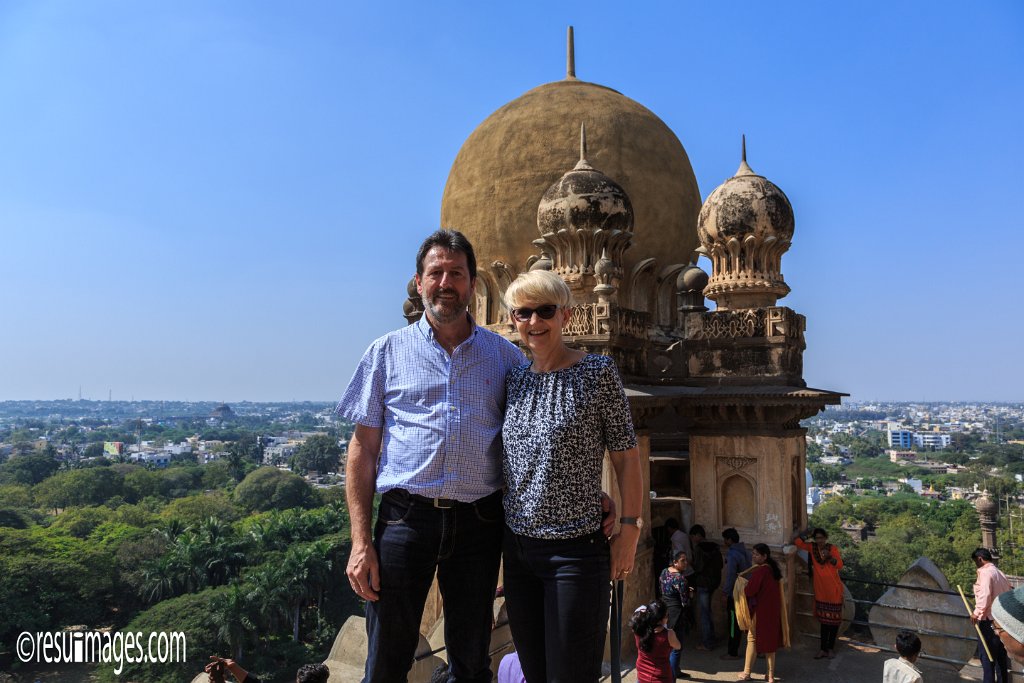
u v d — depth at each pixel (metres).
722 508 13.95
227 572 70.94
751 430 13.59
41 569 63.94
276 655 58.44
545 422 3.99
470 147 19.77
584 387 4.02
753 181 14.47
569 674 3.85
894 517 89.62
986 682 11.18
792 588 13.46
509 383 4.28
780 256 14.74
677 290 16.53
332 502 128.12
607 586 4.03
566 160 17.89
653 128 19.17
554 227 13.88
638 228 17.92
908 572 13.91
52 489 132.88
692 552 13.81
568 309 4.31
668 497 17.69
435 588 15.34
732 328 14.06
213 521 80.50
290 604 61.69
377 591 3.98
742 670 12.24
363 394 4.23
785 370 13.67
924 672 12.61
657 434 18.52
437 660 10.00
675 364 14.59
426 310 4.23
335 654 10.57
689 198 19.11
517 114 19.02
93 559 69.25
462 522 4.09
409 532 4.01
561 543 3.97
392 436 4.13
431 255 4.18
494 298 18.42
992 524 24.09
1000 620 3.79
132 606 72.06
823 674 12.07
